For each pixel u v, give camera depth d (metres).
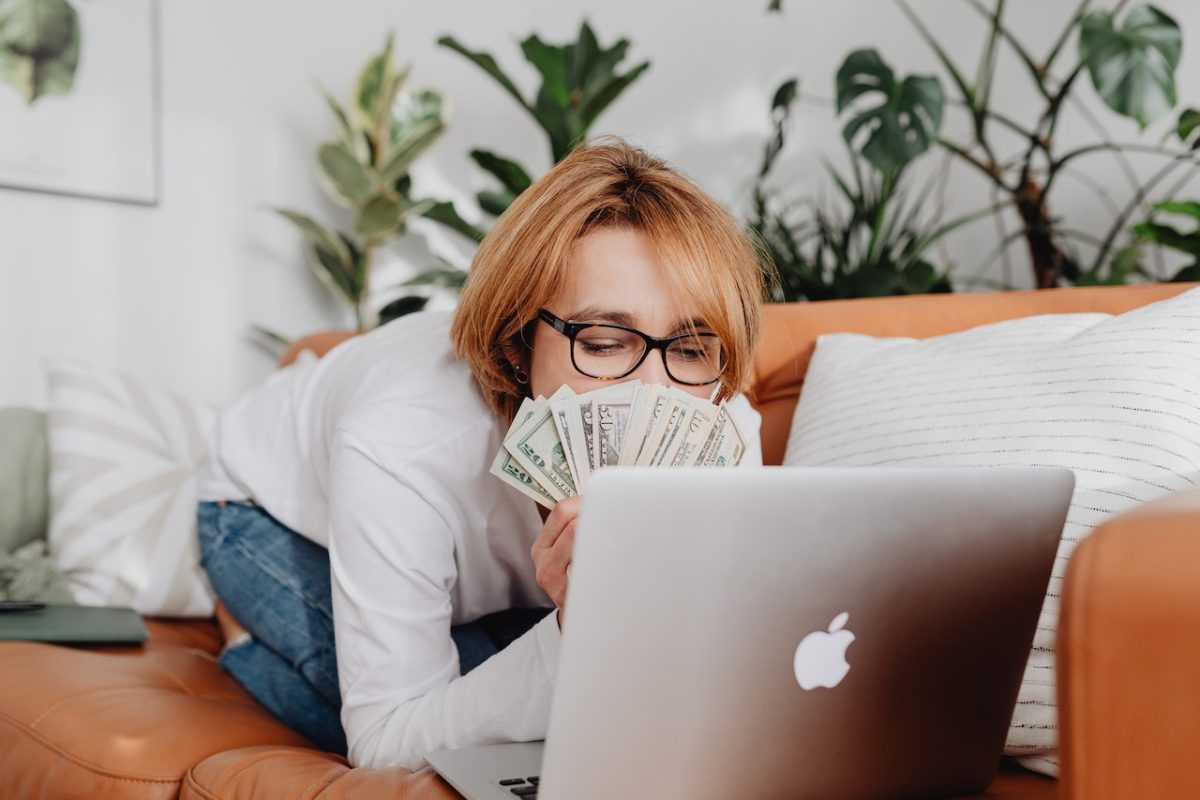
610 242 1.05
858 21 3.35
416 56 3.59
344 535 1.12
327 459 1.46
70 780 1.12
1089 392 1.12
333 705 1.39
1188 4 2.58
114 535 1.76
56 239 2.91
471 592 1.31
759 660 0.73
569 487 1.00
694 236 1.05
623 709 0.70
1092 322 1.24
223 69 3.24
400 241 3.57
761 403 1.64
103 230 3.01
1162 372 1.09
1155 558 0.53
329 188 3.15
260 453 1.62
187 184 3.18
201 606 1.79
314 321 3.47
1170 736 0.52
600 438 1.01
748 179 3.59
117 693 1.27
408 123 3.29
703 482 0.68
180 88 3.16
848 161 3.38
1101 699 0.55
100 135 2.97
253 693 1.46
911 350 1.38
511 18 3.78
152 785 1.09
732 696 0.73
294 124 3.40
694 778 0.74
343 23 3.47
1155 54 2.54
